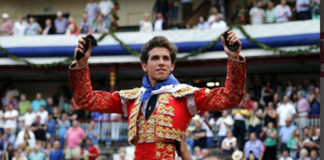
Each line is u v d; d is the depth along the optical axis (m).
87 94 9.12
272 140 36.88
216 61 45.78
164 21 47.66
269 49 44.00
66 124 42.00
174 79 9.11
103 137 43.59
